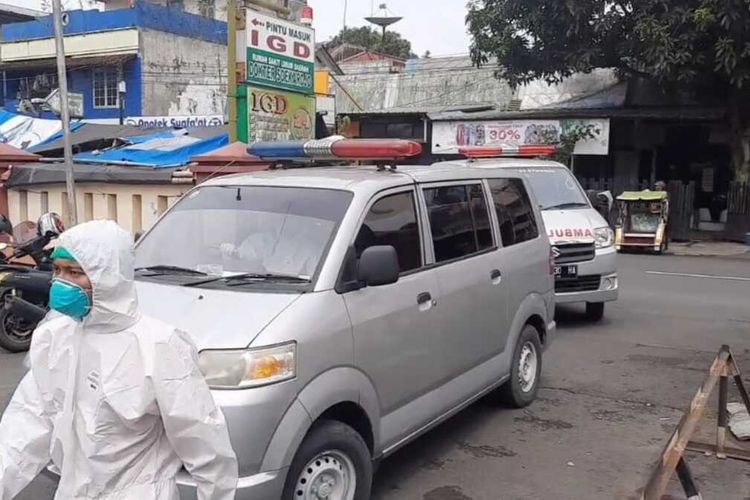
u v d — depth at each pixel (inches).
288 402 134.1
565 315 387.5
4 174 511.2
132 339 86.7
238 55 548.1
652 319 376.8
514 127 850.8
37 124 835.4
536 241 241.8
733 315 386.3
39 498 166.6
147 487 89.7
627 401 246.1
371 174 185.0
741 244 764.6
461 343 193.3
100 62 1077.8
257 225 168.1
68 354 89.4
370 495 170.1
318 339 141.8
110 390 85.8
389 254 152.9
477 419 227.9
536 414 232.7
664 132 837.8
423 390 177.3
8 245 306.0
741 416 221.6
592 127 812.6
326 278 150.9
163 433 91.4
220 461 90.1
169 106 1114.7
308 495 139.9
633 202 705.0
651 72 695.1
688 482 156.9
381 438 161.2
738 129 757.9
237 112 553.0
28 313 277.3
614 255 363.3
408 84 1036.5
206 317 139.7
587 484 182.7
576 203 382.3
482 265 205.5
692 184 797.2
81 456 88.7
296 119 602.9
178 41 1118.4
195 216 177.8
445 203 197.0
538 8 745.6
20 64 1141.7
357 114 964.0
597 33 737.6
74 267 85.4
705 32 658.8
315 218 164.2
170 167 525.7
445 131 893.8
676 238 803.4
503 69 845.2
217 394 128.6
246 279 155.3
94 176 482.3
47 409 94.0
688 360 297.0
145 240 177.8
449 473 188.2
